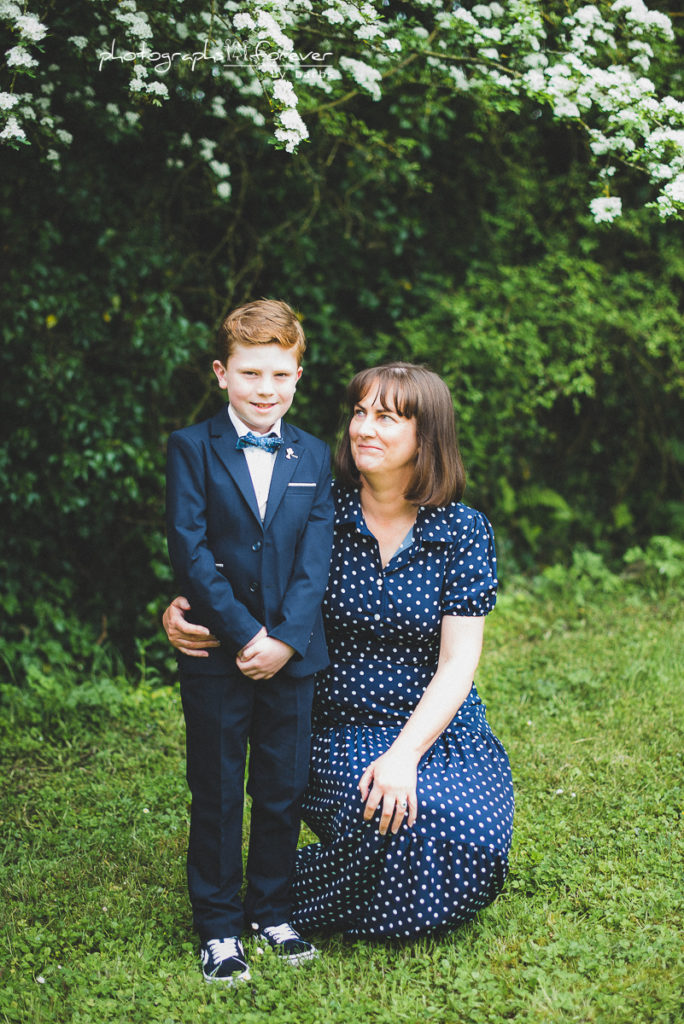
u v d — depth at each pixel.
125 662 4.47
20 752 3.44
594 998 2.02
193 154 4.12
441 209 5.19
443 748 2.35
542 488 5.72
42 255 4.06
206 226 4.67
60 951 2.27
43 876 2.61
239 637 2.08
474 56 3.22
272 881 2.27
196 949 2.26
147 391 4.48
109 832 2.82
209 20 2.82
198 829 2.22
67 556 4.45
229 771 2.19
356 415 2.32
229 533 2.16
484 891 2.24
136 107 3.63
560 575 5.02
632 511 5.94
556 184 5.09
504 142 5.07
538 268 5.16
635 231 5.07
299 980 2.11
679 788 2.91
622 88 2.61
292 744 2.21
